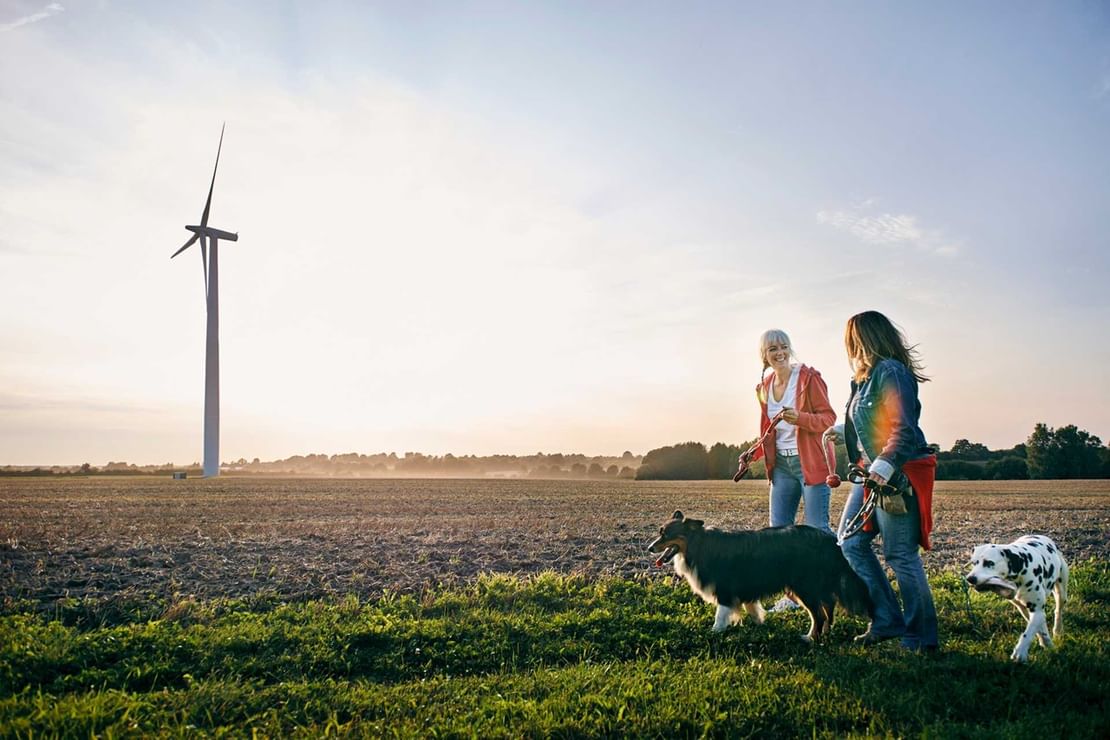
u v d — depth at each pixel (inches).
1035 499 1256.8
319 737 172.7
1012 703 189.2
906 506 231.9
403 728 175.6
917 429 232.2
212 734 175.9
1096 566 418.0
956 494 1457.9
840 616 286.0
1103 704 186.4
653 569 422.9
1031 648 236.5
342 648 249.0
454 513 901.8
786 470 310.3
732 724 179.8
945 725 174.1
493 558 466.3
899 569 236.4
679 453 3248.0
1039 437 2802.7
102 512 901.2
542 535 607.8
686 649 254.2
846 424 253.0
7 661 222.7
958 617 283.9
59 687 211.0
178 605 299.0
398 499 1258.0
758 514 876.0
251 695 201.9
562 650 249.6
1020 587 232.8
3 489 1641.2
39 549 495.8
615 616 287.7
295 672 229.6
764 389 313.7
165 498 1258.6
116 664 229.3
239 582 372.5
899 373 233.8
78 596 333.1
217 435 2342.5
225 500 1203.2
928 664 218.4
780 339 301.1
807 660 231.1
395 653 243.6
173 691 206.8
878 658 228.4
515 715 186.1
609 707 189.3
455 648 247.9
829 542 261.1
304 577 382.9
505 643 254.2
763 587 261.0
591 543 551.2
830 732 174.9
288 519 796.6
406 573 402.6
